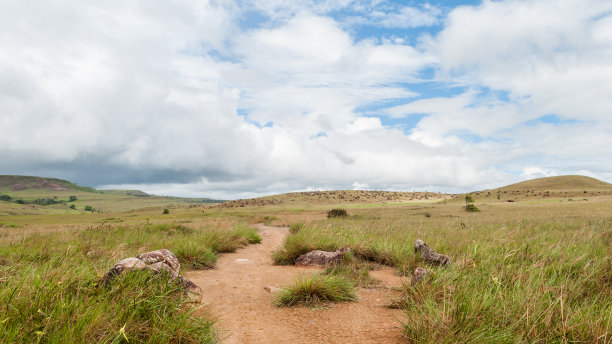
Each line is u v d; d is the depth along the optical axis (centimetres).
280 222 3158
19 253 681
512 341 303
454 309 359
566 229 1494
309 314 447
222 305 494
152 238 1138
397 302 468
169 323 325
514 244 739
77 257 644
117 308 322
